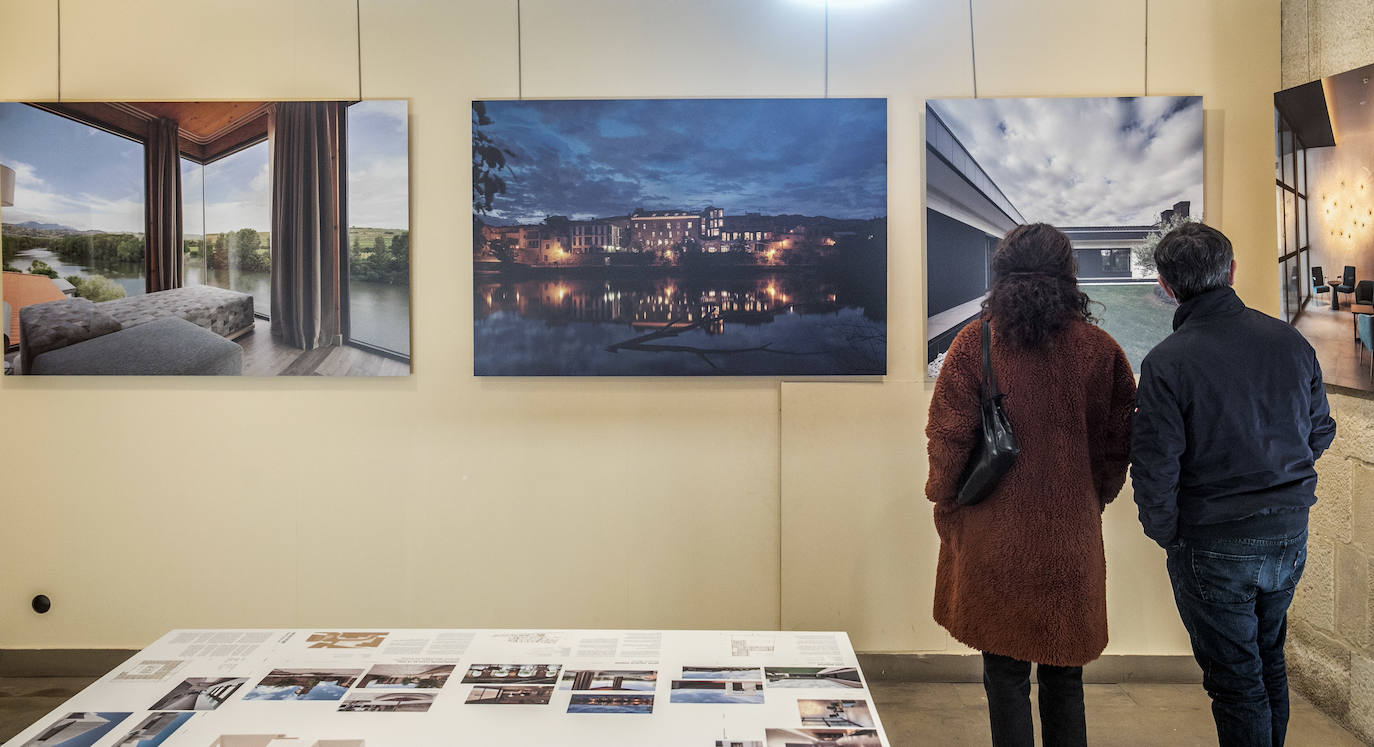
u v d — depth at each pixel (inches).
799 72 114.8
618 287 115.3
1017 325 72.8
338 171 114.7
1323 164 100.7
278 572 118.6
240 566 118.5
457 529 118.2
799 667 71.3
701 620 118.5
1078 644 70.8
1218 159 113.9
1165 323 113.3
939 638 117.0
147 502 118.0
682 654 73.9
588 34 115.1
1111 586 116.3
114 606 118.3
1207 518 75.5
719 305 115.4
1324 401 78.4
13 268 114.6
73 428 117.3
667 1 114.9
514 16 115.0
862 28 114.6
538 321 115.6
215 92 115.6
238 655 73.4
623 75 115.3
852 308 114.9
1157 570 115.6
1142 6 113.7
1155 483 74.0
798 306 115.1
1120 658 116.1
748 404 116.9
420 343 117.0
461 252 116.4
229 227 115.1
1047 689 74.9
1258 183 113.7
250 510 118.1
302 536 118.2
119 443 117.5
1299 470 75.2
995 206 114.1
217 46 115.3
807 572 117.0
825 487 116.5
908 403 116.0
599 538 118.0
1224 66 113.5
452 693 66.3
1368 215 93.7
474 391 117.5
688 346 115.7
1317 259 102.4
